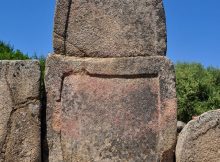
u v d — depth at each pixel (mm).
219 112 5230
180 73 14070
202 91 13711
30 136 5168
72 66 5375
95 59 5426
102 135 5254
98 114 5293
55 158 5219
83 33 5488
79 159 5223
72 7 5508
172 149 5238
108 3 5523
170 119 5258
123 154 5223
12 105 5176
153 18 5484
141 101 5312
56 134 5262
